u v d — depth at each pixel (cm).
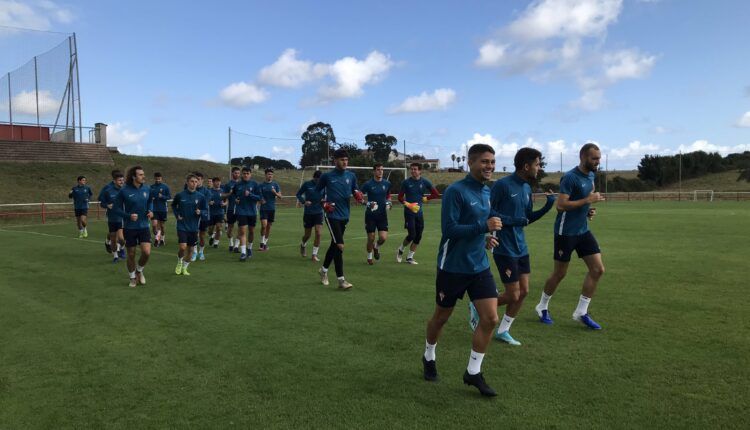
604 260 991
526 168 481
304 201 1069
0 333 546
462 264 379
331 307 649
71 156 3247
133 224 783
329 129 5762
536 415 343
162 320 593
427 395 378
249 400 371
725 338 502
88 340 518
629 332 527
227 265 1002
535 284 786
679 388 383
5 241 1434
